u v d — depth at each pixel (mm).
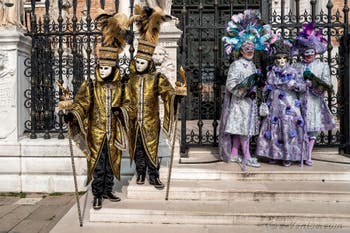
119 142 4570
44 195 6211
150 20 4746
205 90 7035
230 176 5176
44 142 6309
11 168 6293
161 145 5969
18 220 5008
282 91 5508
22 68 6391
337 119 7465
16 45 6105
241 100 5328
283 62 5488
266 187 4895
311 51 5668
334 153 6480
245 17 5559
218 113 6438
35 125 6453
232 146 5691
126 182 6023
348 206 4562
